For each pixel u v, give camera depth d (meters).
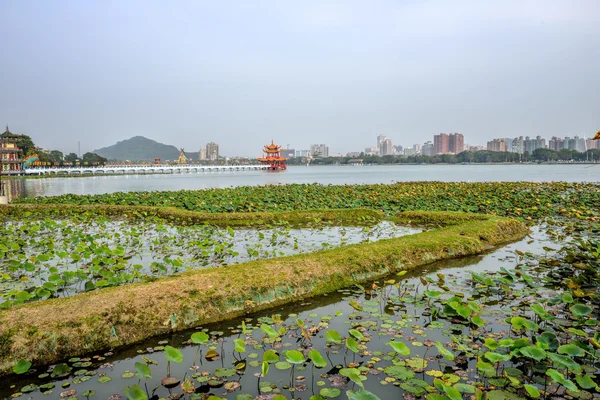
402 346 4.26
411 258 8.49
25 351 4.54
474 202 18.31
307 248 10.05
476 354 4.59
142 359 4.69
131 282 7.11
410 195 21.30
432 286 7.17
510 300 6.44
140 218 15.46
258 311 6.08
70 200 20.78
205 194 22.42
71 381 4.22
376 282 7.45
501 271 7.47
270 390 3.96
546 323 5.47
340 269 7.32
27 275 7.82
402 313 5.95
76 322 4.96
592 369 4.37
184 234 11.89
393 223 14.04
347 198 20.31
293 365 4.45
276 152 125.38
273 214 15.02
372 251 8.17
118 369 4.48
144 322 5.27
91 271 7.78
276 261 7.33
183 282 6.11
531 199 19.16
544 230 12.70
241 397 3.83
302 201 19.11
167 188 44.47
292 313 6.01
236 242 10.86
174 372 4.37
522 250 9.88
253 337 5.18
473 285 7.16
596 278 6.85
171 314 5.46
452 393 3.47
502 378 4.10
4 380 4.30
